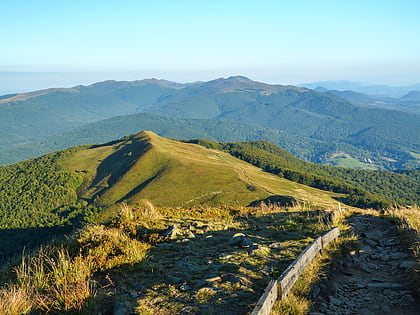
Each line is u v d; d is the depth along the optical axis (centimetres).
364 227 1165
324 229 1043
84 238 919
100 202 14850
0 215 15138
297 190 15750
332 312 570
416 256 814
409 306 603
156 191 14050
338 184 18138
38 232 12500
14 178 19212
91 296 573
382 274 760
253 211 1485
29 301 576
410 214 1248
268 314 499
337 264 780
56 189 16662
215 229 1108
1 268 900
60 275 677
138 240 937
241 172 16625
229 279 643
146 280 661
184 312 514
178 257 806
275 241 951
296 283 630
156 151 19075
